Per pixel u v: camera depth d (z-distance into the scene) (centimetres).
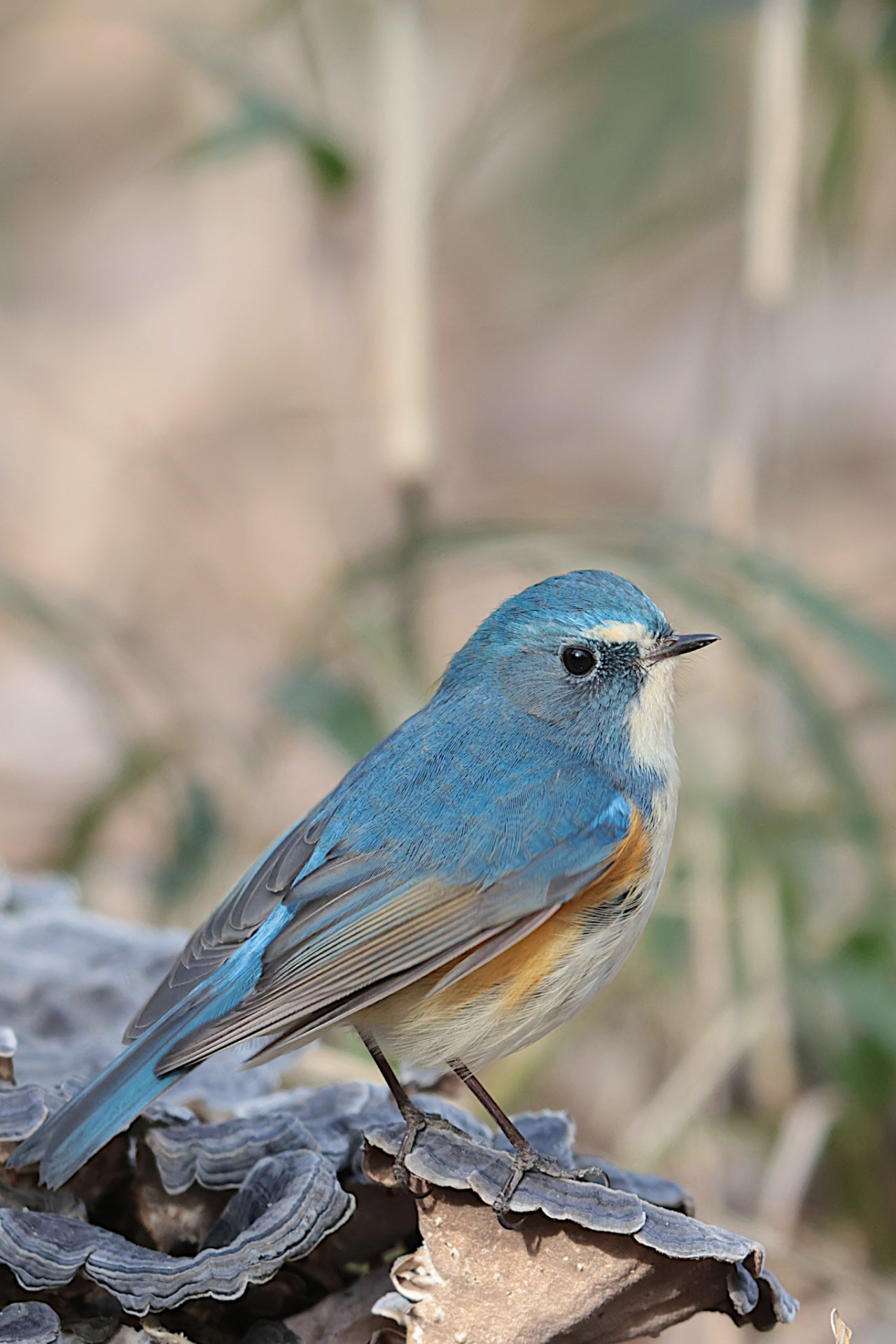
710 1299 577
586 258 1712
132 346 1927
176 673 1429
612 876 674
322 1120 678
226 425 1820
